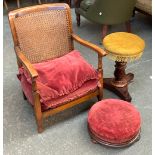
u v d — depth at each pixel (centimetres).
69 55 204
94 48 186
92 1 301
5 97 225
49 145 181
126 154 173
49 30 201
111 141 164
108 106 180
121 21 288
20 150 178
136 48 200
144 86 233
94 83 190
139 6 317
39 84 175
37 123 183
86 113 207
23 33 191
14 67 263
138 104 213
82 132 190
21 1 421
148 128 191
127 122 168
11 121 201
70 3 400
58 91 175
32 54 199
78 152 175
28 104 217
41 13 196
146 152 174
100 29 335
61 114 206
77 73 186
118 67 214
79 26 342
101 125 167
